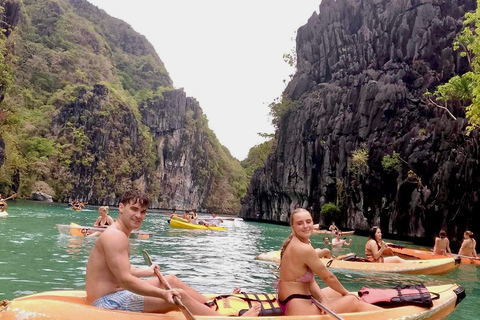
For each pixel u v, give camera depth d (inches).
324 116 1470.2
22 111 2792.8
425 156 1032.8
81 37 3993.6
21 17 3486.7
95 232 534.0
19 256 354.3
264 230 1126.4
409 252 539.8
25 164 2177.7
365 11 1612.9
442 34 1242.6
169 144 3737.7
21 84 3085.6
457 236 874.1
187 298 149.5
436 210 940.0
